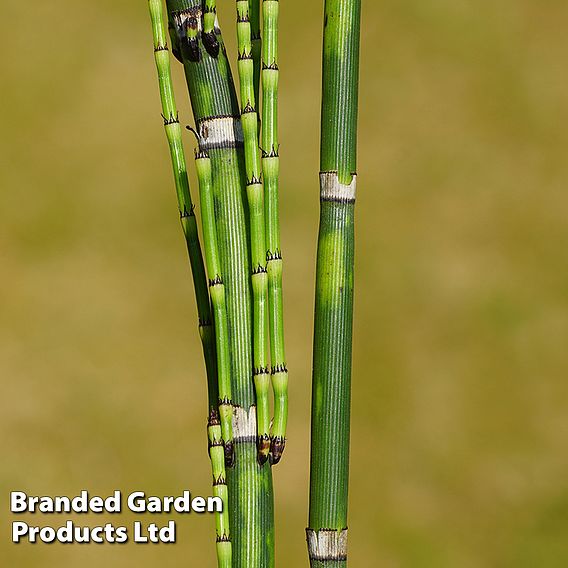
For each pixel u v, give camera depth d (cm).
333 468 104
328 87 104
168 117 103
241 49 102
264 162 102
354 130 104
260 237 102
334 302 104
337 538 104
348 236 104
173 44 104
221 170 103
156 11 103
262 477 103
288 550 220
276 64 103
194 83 104
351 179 104
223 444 102
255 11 104
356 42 104
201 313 103
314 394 104
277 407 103
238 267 103
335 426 104
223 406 102
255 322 102
